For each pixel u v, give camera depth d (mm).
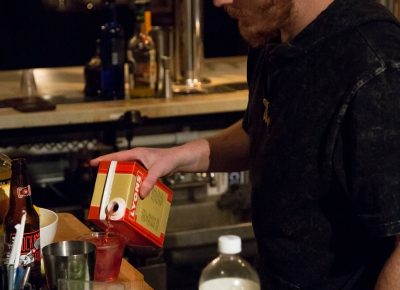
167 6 3859
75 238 2096
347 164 1762
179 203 3824
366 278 1868
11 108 3387
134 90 3592
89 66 3602
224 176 3891
